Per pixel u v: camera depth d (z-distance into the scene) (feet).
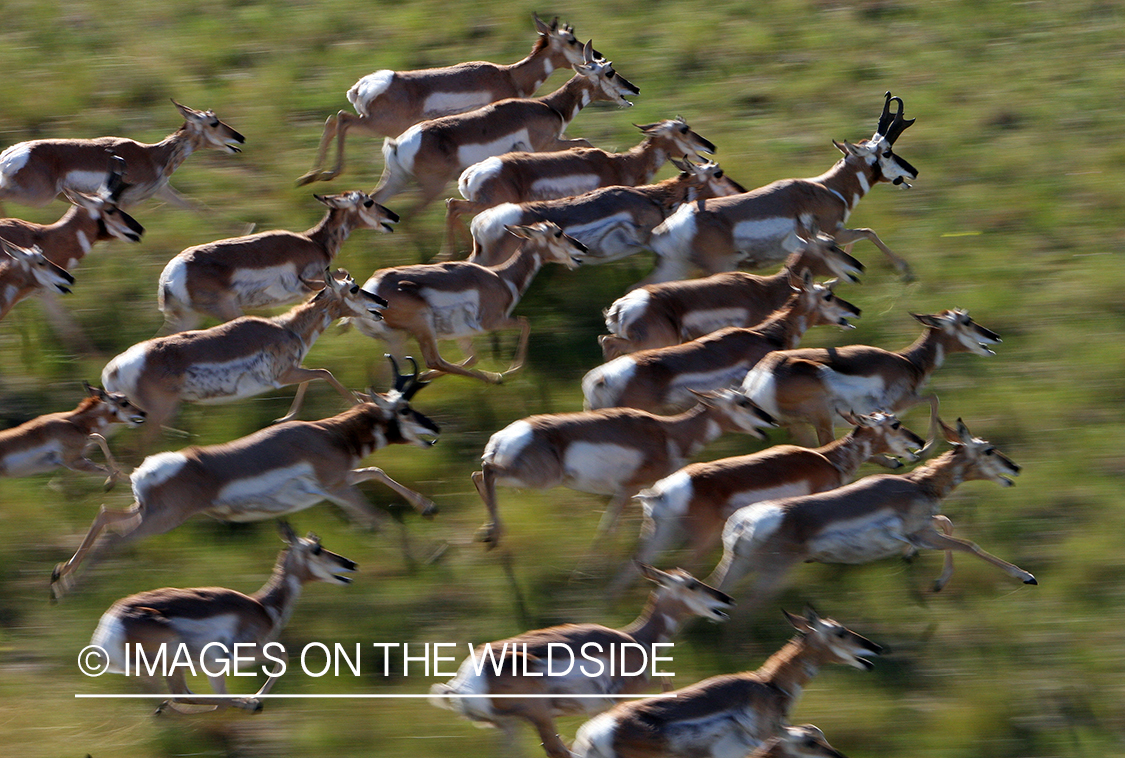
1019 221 181.78
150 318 158.71
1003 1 257.14
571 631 98.53
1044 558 122.21
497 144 174.09
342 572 109.50
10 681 108.88
